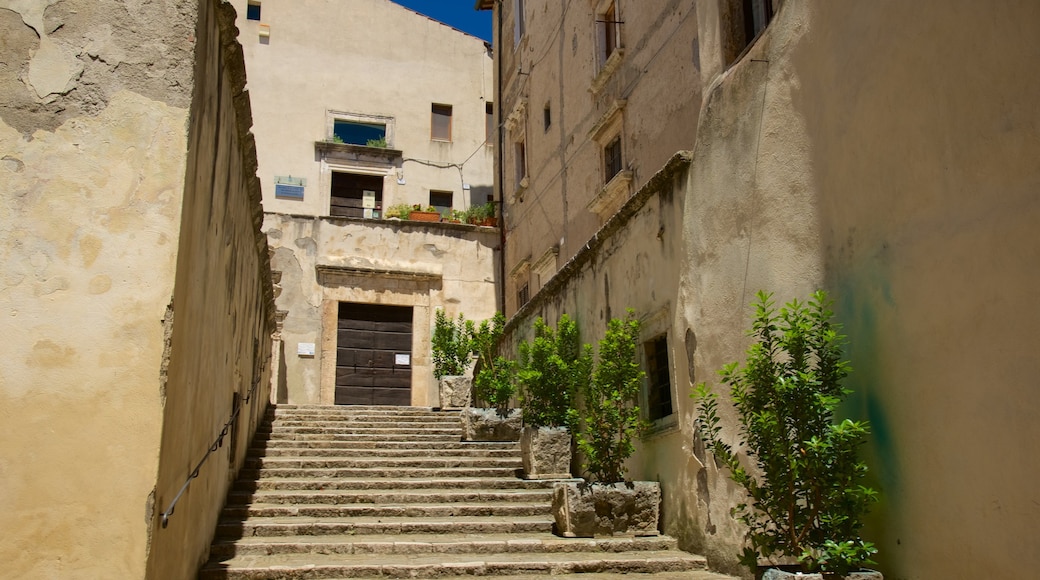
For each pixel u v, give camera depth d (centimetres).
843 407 564
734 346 695
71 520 408
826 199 601
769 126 677
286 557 702
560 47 1752
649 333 862
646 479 863
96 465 416
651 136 1304
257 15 2370
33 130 447
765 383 529
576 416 1015
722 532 696
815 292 585
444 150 2419
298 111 2316
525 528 831
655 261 856
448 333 1564
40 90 452
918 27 514
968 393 461
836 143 593
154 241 445
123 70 462
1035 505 414
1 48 454
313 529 777
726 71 763
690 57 1193
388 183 2336
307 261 1945
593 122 1552
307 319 1911
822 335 535
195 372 528
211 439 634
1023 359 427
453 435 1245
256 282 984
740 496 669
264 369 1295
